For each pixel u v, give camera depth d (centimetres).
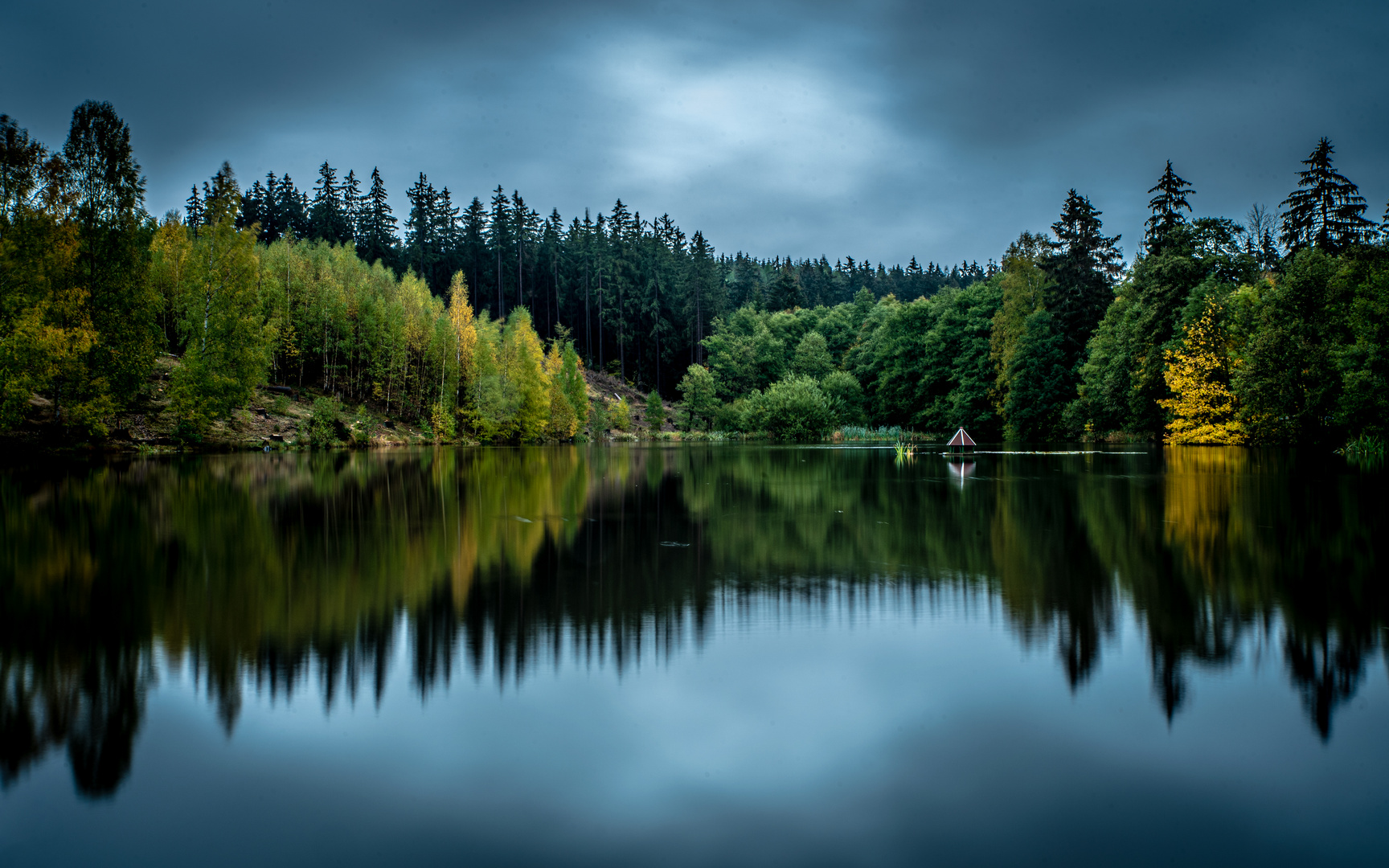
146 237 3984
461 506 2236
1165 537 1672
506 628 1031
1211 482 2714
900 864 536
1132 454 4281
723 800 614
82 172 3825
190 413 4250
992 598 1178
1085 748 700
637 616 1090
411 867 531
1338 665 886
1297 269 3741
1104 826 582
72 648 948
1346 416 3491
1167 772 661
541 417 7325
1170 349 4472
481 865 534
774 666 892
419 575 1344
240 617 1077
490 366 6912
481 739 711
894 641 977
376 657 920
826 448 5916
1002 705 786
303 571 1370
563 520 1977
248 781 642
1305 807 607
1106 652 937
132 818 591
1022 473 3244
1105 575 1326
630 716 758
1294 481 2706
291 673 871
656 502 2334
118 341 3844
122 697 803
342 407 6088
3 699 802
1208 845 561
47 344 3297
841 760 675
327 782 641
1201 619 1062
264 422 5159
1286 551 1516
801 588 1241
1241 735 723
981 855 547
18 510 2070
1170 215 5509
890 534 1748
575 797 618
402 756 681
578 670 877
